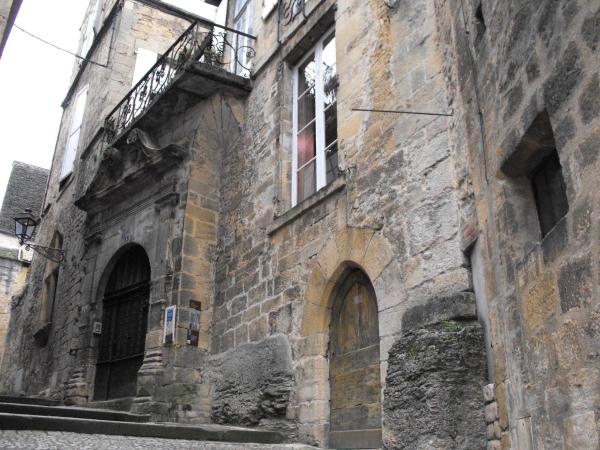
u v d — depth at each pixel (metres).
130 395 9.80
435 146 5.73
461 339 4.73
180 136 10.24
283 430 6.88
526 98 3.66
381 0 7.12
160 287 9.23
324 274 6.91
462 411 4.56
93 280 11.51
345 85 7.38
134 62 14.68
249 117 9.68
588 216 2.90
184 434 6.07
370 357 6.18
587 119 2.93
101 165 11.63
